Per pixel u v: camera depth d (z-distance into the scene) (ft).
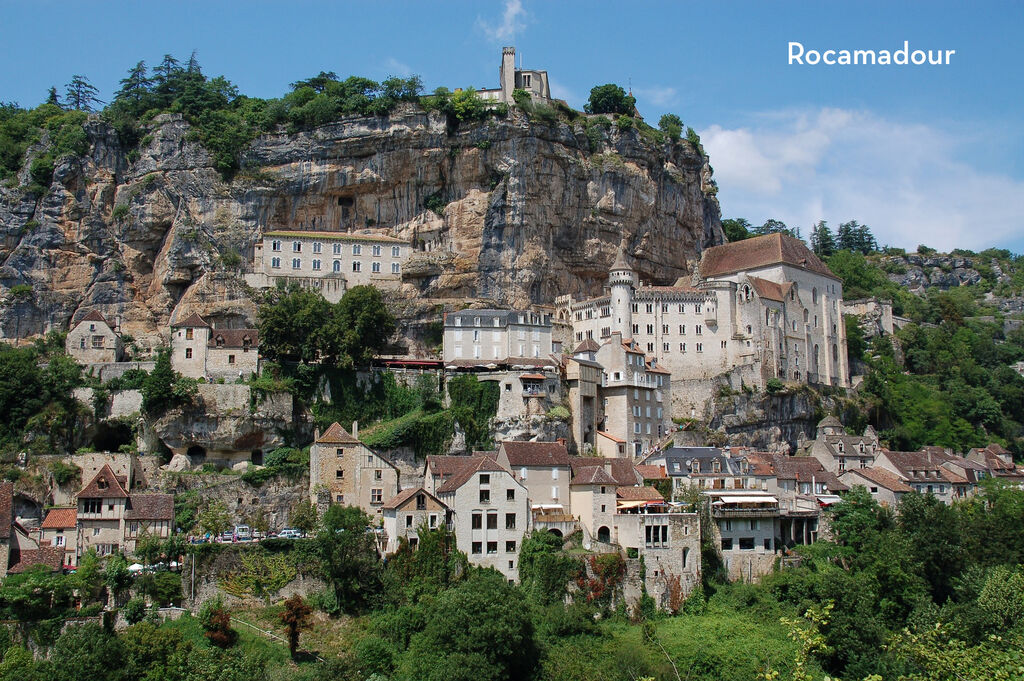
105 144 593.42
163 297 567.59
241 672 297.33
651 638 343.87
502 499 378.94
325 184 600.39
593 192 621.31
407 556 365.20
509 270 595.47
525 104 604.90
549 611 352.49
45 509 403.54
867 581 376.68
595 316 591.78
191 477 424.46
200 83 652.07
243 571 350.23
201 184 580.71
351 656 308.81
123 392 466.29
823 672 335.67
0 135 622.54
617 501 403.34
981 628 325.01
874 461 522.88
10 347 526.98
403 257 594.24
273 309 499.92
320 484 418.72
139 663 296.30
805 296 646.74
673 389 567.59
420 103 599.16
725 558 398.21
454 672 301.84
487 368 527.40
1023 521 431.43
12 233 568.41
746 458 463.42
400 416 502.38
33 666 289.74
